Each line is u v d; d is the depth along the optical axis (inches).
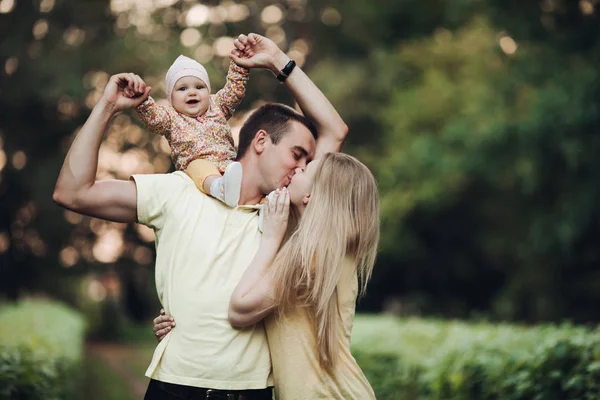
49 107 831.7
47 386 238.2
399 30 1040.2
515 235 881.5
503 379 221.3
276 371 143.7
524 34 675.4
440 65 932.0
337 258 141.6
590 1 653.9
